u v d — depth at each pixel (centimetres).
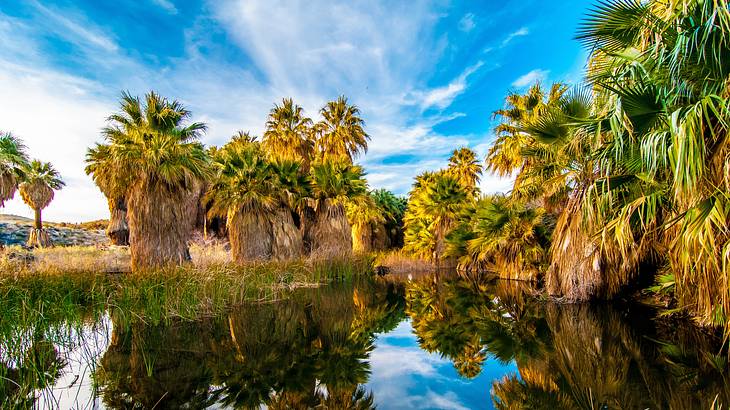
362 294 977
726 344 438
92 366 392
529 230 1110
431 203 1775
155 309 606
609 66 491
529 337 528
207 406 299
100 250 1891
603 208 508
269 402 310
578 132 535
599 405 298
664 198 465
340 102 2219
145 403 301
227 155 1345
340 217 1457
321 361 429
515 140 1302
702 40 344
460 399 319
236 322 618
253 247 1283
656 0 450
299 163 1465
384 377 376
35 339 419
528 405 302
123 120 1048
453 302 845
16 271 700
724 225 333
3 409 282
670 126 345
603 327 562
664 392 316
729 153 347
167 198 1050
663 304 675
